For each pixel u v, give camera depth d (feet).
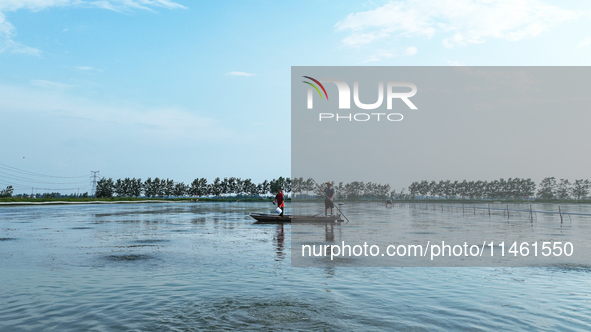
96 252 33.09
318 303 17.30
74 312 16.08
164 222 73.41
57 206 189.78
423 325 14.40
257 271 24.58
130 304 17.20
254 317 15.29
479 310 16.31
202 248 35.47
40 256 30.91
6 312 16.14
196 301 17.62
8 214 104.99
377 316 15.46
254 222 72.84
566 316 15.52
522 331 13.83
